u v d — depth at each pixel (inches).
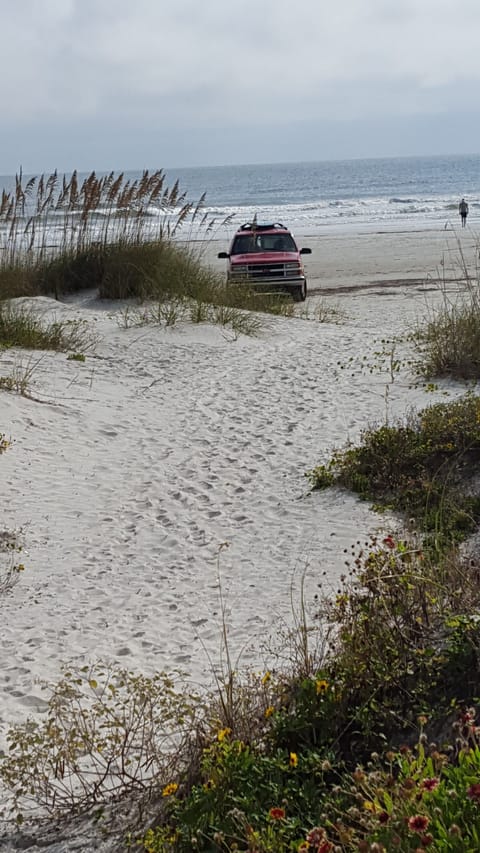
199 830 149.0
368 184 5246.1
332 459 377.7
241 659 229.5
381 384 498.6
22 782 179.0
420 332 606.9
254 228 911.7
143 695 198.7
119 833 163.9
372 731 169.2
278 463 386.0
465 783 128.4
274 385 517.3
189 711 187.5
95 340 615.8
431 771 135.3
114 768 186.7
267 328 678.5
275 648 231.3
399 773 143.6
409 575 200.7
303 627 222.1
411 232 1724.9
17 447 406.6
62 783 183.8
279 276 874.1
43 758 192.4
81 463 396.2
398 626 189.9
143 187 756.6
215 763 160.7
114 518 339.0
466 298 802.2
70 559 305.6
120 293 733.3
